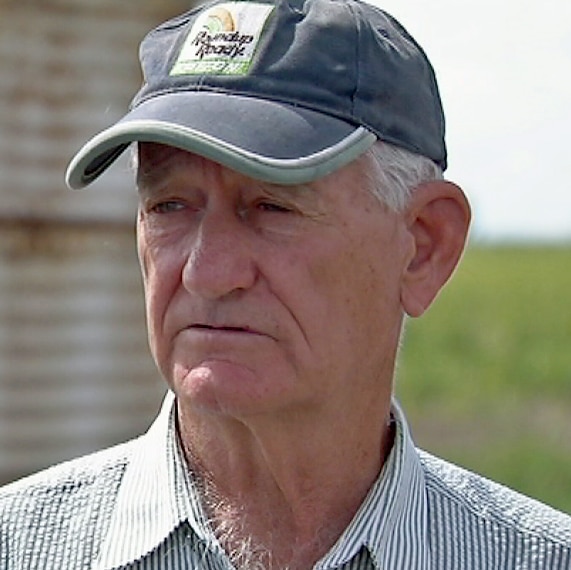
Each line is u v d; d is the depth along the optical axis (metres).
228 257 2.80
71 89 9.04
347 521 3.06
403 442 3.12
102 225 9.21
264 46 2.87
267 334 2.82
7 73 8.84
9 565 3.07
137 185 2.98
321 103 2.85
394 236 2.99
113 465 3.21
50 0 8.89
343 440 3.01
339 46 2.89
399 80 2.97
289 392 2.84
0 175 8.91
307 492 3.02
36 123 8.97
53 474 3.22
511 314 41.47
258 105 2.82
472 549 3.11
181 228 2.89
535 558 3.11
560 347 33.78
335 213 2.86
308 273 2.84
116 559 3.03
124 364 9.38
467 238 3.16
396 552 3.03
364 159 2.90
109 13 9.07
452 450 20.75
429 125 3.06
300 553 3.04
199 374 2.81
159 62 2.98
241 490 3.03
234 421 2.92
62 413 9.20
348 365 2.93
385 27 3.02
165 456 3.10
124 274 9.33
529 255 71.88
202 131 2.76
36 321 9.10
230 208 2.85
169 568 3.01
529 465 19.12
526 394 27.30
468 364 30.94
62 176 9.08
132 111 2.93
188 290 2.82
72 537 3.08
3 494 3.18
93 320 9.27
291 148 2.77
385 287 2.99
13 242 8.95
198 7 3.09
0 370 8.97
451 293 48.06
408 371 29.64
